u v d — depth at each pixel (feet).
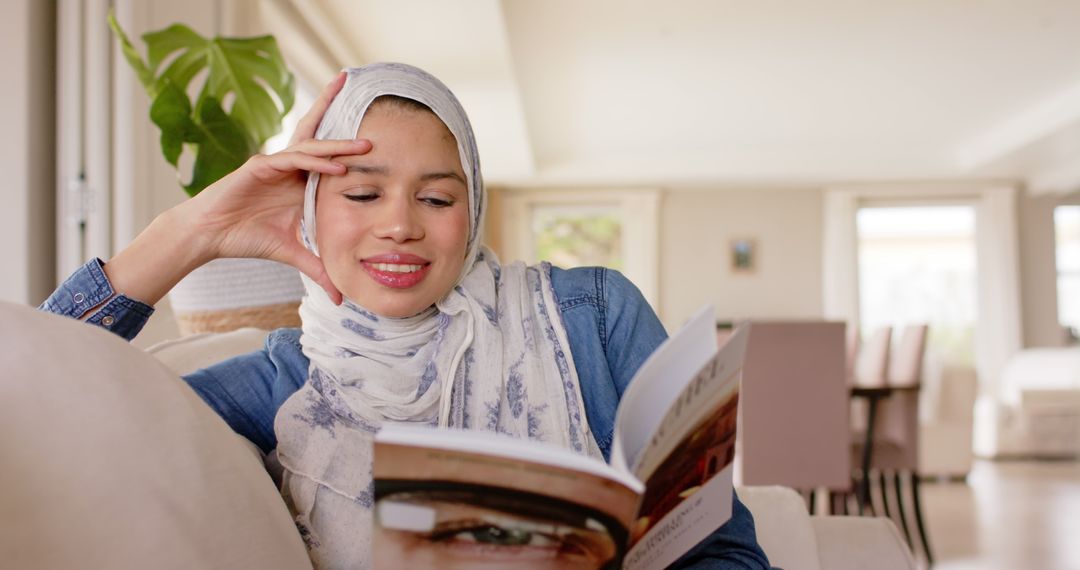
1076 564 10.74
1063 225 29.96
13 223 6.97
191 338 3.74
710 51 17.76
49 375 1.76
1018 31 16.75
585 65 18.52
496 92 18.72
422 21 14.51
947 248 29.40
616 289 3.05
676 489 2.19
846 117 22.85
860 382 13.83
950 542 12.09
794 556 3.47
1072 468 18.98
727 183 28.14
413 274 2.65
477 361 2.76
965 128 23.99
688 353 2.21
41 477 1.64
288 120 17.07
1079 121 20.63
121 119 7.38
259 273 4.64
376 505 1.84
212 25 9.20
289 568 2.11
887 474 17.04
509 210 29.04
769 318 28.25
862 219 29.91
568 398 2.80
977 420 21.06
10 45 7.04
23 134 7.02
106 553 1.66
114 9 7.42
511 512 1.86
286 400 2.83
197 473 1.92
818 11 15.75
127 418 1.83
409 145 2.60
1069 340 27.96
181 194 8.39
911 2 15.37
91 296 2.82
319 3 13.66
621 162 27.17
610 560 1.90
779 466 10.55
